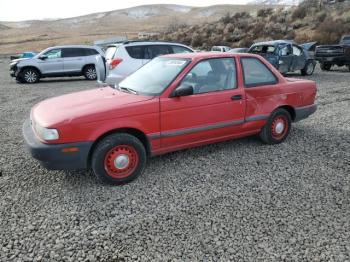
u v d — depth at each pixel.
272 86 5.31
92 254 2.91
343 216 3.47
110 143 4.00
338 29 30.55
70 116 3.85
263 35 36.59
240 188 4.08
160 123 4.32
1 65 31.09
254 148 5.45
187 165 4.78
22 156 5.28
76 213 3.54
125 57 9.91
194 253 2.91
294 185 4.16
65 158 3.84
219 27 43.31
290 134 6.21
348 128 6.57
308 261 2.82
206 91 4.71
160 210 3.59
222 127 4.88
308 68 16.19
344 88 11.61
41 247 3.00
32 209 3.63
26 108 9.39
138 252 2.93
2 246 3.01
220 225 3.31
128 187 4.13
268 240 3.09
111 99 4.32
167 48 10.48
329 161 4.91
